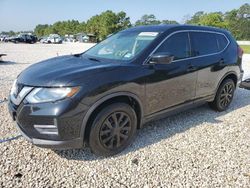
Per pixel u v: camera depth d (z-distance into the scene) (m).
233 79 5.54
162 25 4.55
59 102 3.00
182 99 4.36
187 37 4.44
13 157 3.42
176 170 3.24
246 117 5.10
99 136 3.34
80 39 74.62
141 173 3.17
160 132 4.29
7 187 2.85
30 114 3.07
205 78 4.69
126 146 3.68
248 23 78.56
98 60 3.92
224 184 3.00
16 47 29.44
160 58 3.59
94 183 2.97
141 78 3.61
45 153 3.55
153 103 3.89
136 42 4.14
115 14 71.50
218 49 5.03
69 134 3.10
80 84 3.09
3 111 5.10
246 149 3.80
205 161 3.45
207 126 4.59
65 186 2.90
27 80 3.25
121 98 3.56
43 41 54.69
